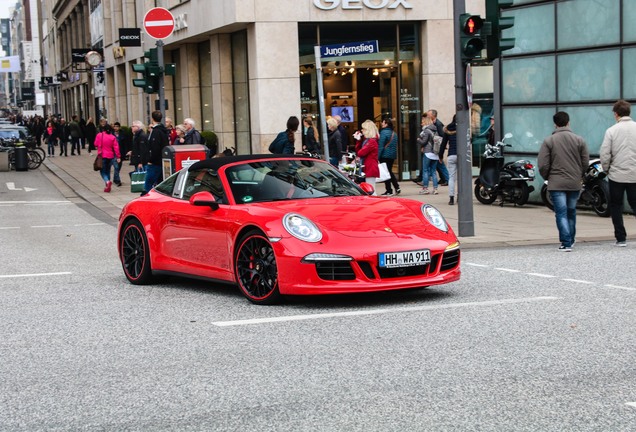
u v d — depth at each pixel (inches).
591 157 698.2
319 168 392.2
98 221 734.5
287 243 326.6
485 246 506.9
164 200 395.9
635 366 238.5
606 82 679.7
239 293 371.9
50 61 3799.2
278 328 297.6
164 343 280.8
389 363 247.4
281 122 1015.0
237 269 348.8
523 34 751.1
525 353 255.1
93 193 999.0
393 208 356.5
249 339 282.7
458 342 270.5
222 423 199.2
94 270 455.8
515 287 368.5
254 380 233.8
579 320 299.6
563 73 716.0
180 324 310.0
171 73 749.9
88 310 343.0
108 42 2064.5
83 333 300.5
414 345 267.9
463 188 538.6
